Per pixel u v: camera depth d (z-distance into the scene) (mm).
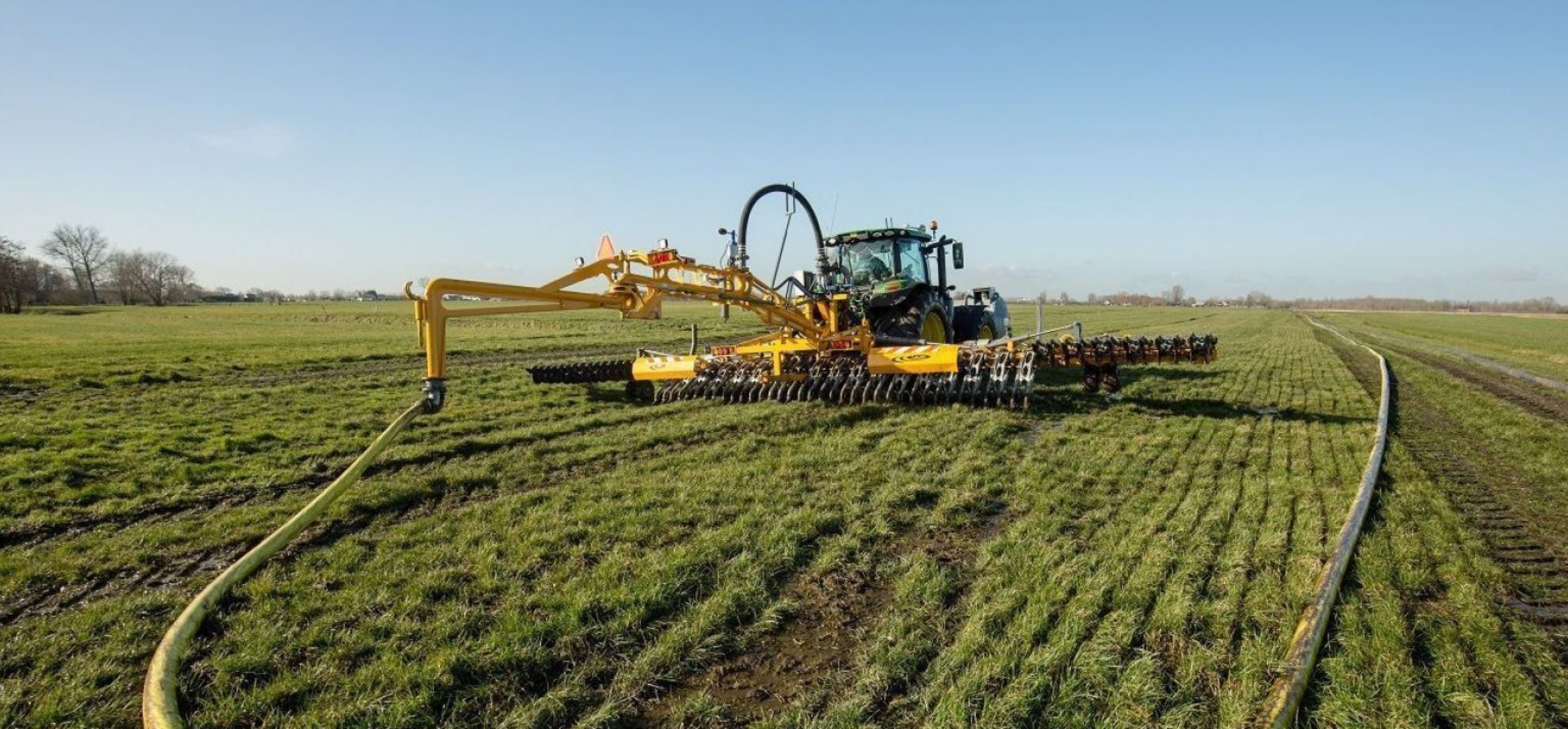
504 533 5281
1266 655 3469
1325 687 3332
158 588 4484
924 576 4539
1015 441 8031
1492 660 3521
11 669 3566
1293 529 5219
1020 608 4094
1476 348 26406
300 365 16688
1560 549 4996
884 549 5074
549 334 28141
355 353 19359
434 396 5953
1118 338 10141
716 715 3234
